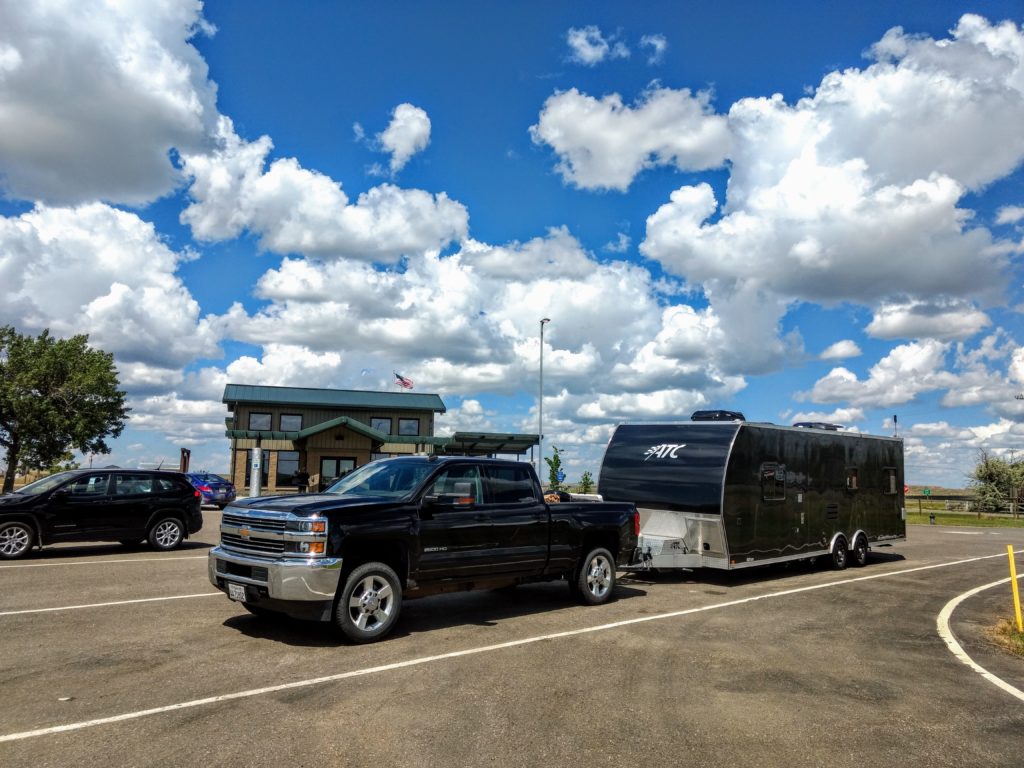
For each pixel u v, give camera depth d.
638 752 4.84
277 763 4.46
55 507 13.91
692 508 12.60
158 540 15.16
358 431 38.06
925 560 18.17
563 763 4.61
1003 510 48.66
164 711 5.34
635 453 13.75
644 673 6.79
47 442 32.84
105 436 34.75
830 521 15.12
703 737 5.17
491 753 4.73
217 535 18.92
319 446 37.47
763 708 5.88
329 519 7.43
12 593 10.02
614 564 10.64
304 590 7.20
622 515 10.69
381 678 6.32
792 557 13.91
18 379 32.06
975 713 5.96
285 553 7.38
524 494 9.52
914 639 8.87
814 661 7.55
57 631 7.80
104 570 12.31
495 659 7.07
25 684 5.92
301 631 8.05
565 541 9.82
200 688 5.91
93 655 6.85
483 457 9.30
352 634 7.48
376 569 7.73
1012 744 5.25
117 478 14.84
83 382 32.94
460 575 8.62
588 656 7.32
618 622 9.12
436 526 8.37
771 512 13.41
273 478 37.16
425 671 6.58
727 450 12.57
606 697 6.00
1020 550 21.45
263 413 40.91
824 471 15.02
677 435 13.40
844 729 5.45
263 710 5.41
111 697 5.63
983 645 8.71
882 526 16.86
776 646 8.16
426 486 8.48
